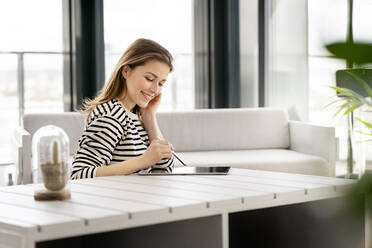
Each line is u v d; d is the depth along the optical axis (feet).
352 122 11.38
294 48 14.21
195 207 4.05
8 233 3.48
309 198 4.78
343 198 1.59
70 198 4.35
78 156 6.01
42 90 15.26
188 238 4.50
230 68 16.40
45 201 4.26
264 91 15.33
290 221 5.52
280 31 14.70
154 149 5.80
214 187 4.88
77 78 15.05
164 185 5.03
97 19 15.05
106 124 6.10
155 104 7.02
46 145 4.32
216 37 16.53
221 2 16.52
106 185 5.06
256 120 13.04
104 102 6.47
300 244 5.45
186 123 12.81
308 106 13.76
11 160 15.62
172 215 3.93
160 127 12.63
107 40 15.24
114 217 3.66
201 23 16.60
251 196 4.38
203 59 16.69
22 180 10.27
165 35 16.10
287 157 11.26
